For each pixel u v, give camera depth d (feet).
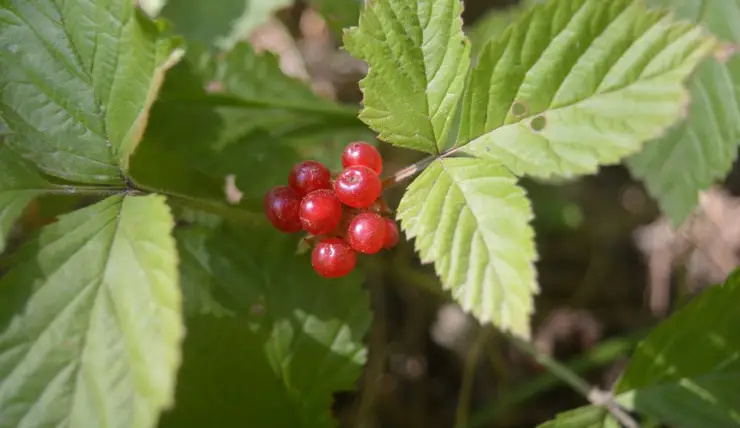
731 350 0.65
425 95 0.58
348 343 0.66
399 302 0.89
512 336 0.77
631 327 0.90
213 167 0.69
